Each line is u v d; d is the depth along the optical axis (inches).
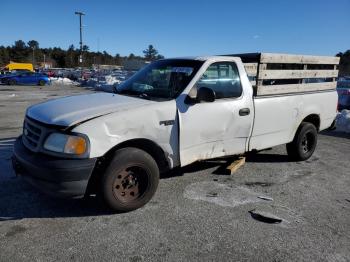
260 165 245.3
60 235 140.9
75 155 142.9
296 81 243.0
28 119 162.9
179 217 159.8
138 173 162.6
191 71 185.5
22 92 897.5
